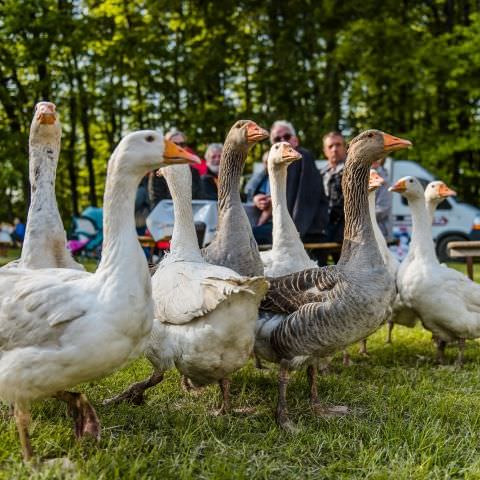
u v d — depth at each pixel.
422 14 7.05
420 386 1.61
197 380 1.36
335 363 1.92
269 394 1.54
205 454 1.14
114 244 1.00
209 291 1.19
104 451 1.08
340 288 1.32
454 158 6.98
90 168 7.47
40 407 1.33
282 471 1.07
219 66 6.43
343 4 6.21
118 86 6.68
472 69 6.06
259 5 6.46
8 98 6.68
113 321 0.96
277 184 1.76
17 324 0.98
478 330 1.90
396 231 5.65
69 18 6.29
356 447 1.18
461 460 1.14
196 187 2.90
